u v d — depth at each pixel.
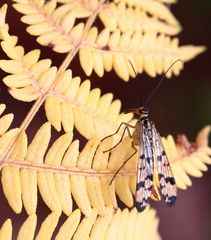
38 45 0.15
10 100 0.14
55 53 0.15
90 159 0.11
